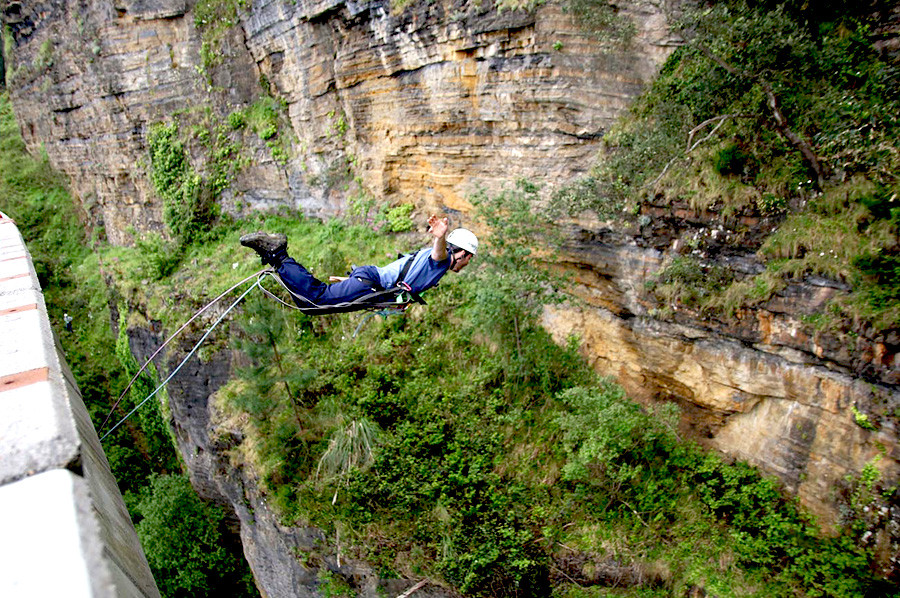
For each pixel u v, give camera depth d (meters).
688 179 11.02
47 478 2.13
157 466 24.05
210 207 22.72
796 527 10.20
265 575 16.12
